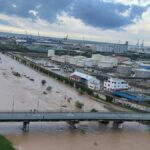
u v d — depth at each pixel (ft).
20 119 307.78
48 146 275.59
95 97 522.06
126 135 334.24
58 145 280.72
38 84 601.21
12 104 402.72
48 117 322.14
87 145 288.71
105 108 444.96
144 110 453.99
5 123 329.52
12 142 274.36
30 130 315.37
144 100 519.60
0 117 302.66
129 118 361.92
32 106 404.57
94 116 345.72
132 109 456.86
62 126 339.98
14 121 307.37
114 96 544.62
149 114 375.25
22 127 321.32
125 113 364.17
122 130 352.90
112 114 356.38
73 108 420.36
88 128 345.31
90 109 422.00
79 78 655.35
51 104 431.02
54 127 333.42
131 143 308.40
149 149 296.10
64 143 287.48
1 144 256.11
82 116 338.95
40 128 325.21
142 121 378.94
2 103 403.13
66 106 427.74
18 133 302.04
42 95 492.95
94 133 328.70
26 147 267.18
